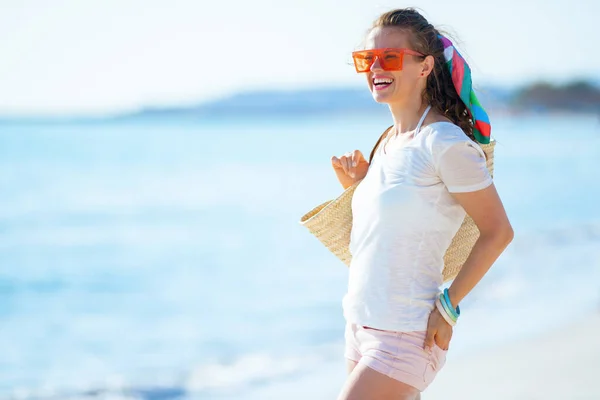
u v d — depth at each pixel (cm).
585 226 2033
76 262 2067
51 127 11588
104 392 927
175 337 1208
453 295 319
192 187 3922
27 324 1391
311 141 8556
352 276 342
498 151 6231
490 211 318
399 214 324
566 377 643
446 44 346
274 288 1563
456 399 600
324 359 959
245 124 14725
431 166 321
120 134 9638
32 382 996
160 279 1800
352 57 349
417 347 321
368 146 7631
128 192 3719
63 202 3347
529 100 13338
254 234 2461
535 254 1567
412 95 346
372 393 319
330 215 376
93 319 1423
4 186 3931
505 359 726
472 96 352
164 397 895
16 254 2192
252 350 1059
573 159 5453
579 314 948
